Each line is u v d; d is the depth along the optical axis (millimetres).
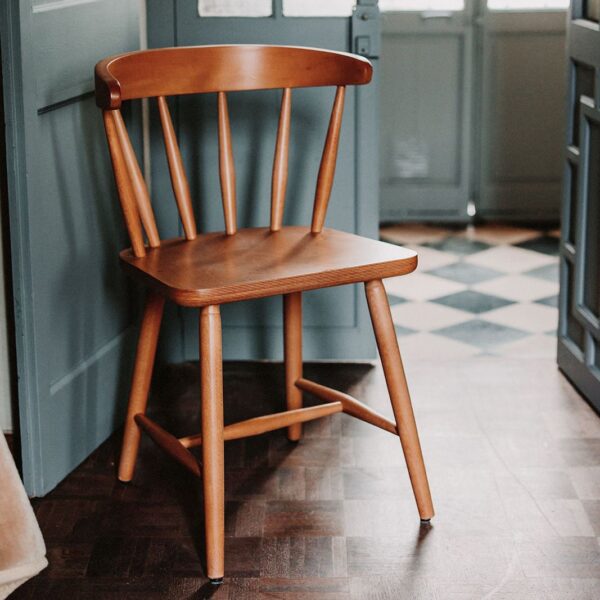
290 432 2432
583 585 1836
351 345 2982
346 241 2139
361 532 2027
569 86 2781
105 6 2383
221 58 2182
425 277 3859
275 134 2836
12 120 2018
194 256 2037
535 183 4746
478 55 4637
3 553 1640
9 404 2377
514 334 3232
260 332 2984
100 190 2428
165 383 2838
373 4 2742
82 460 2355
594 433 2482
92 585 1856
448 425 2533
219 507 1858
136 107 2605
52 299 2184
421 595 1812
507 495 2170
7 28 1976
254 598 1812
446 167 4750
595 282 2656
